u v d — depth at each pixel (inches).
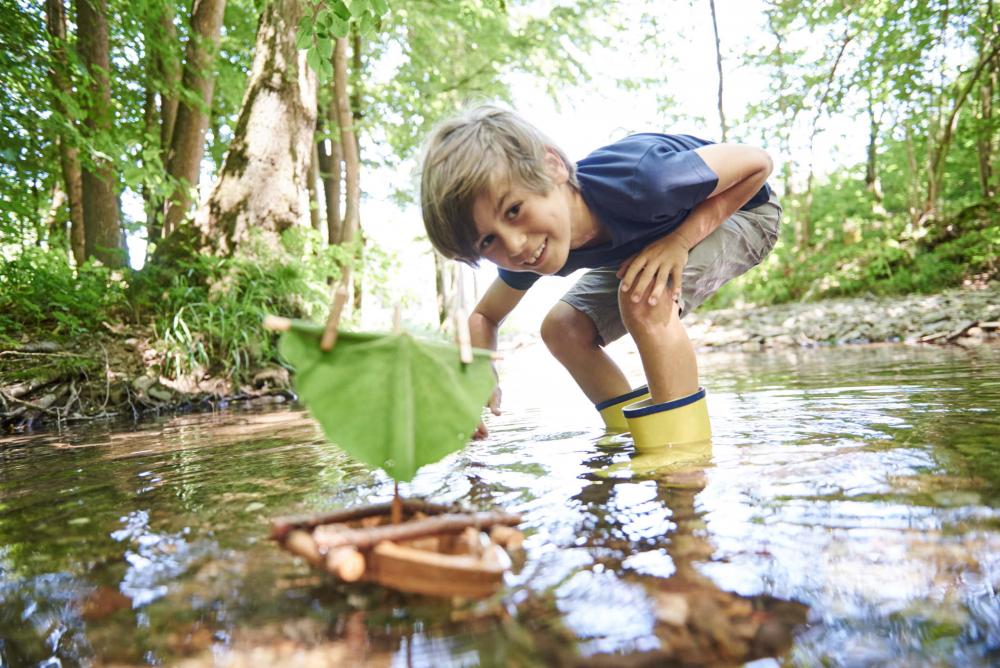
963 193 588.7
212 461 75.1
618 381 90.8
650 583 30.5
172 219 255.4
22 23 200.7
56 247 295.4
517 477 56.6
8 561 40.6
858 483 44.9
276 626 28.4
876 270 441.1
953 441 56.0
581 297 92.4
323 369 33.7
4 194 232.1
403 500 36.9
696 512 41.3
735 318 404.5
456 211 66.7
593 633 26.1
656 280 70.9
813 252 539.2
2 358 152.3
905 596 27.8
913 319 285.0
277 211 230.4
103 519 49.9
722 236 86.5
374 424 33.6
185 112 256.1
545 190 66.7
